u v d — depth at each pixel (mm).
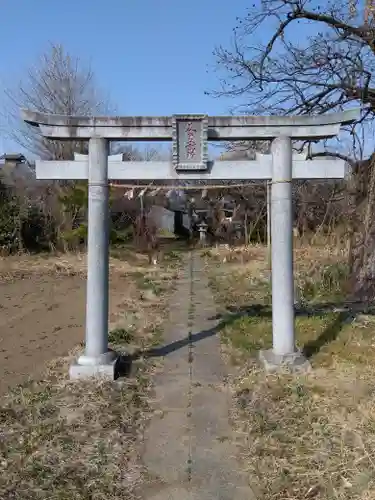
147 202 24328
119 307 10641
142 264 18406
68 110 24734
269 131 6105
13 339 8086
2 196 20219
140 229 22578
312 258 16047
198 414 5129
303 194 19688
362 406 4969
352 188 11586
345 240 15539
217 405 5367
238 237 27000
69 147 22844
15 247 20078
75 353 7117
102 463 4074
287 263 6176
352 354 6629
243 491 3711
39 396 5414
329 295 11039
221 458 4207
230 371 6473
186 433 4684
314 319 8477
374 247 10312
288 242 6172
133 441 4512
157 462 4156
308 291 11469
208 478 3898
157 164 6133
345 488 3619
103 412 5031
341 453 4082
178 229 39031
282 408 5039
